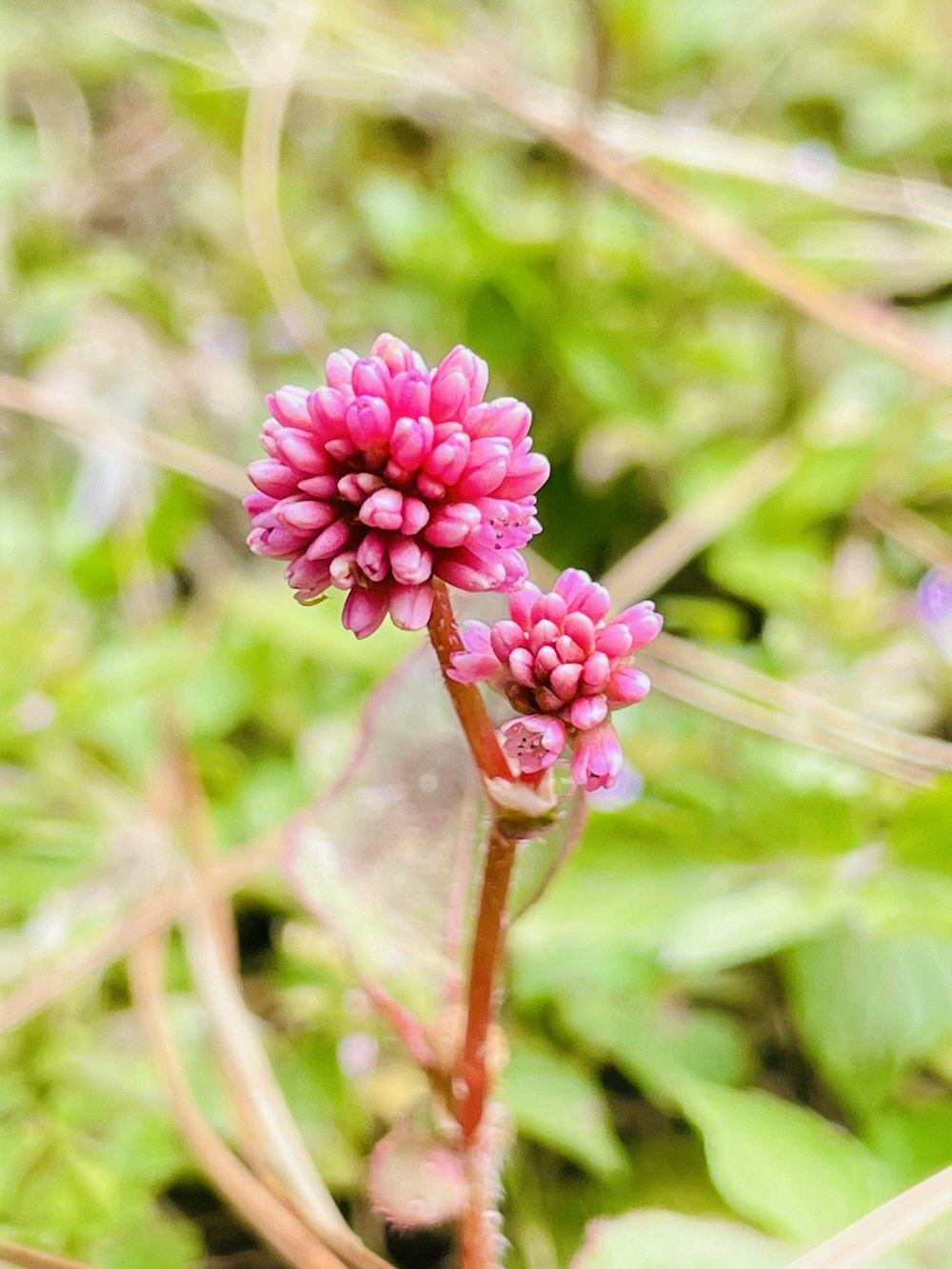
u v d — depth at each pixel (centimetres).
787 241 12
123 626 11
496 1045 6
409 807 7
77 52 15
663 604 10
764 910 7
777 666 9
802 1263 6
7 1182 7
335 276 13
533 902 6
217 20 14
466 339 12
